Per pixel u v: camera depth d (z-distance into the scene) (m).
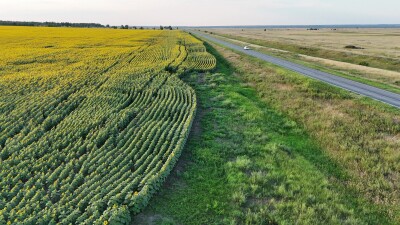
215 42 107.19
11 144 18.28
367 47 95.75
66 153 17.48
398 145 20.62
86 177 14.73
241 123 24.66
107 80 34.66
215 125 24.00
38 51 60.69
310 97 32.44
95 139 18.88
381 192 15.63
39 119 22.20
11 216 11.56
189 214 13.27
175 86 32.91
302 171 17.33
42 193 13.48
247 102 30.52
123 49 67.62
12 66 43.53
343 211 13.90
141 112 24.23
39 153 17.09
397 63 60.66
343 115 26.52
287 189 15.48
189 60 53.50
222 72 46.28
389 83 41.53
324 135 22.81
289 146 21.09
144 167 15.83
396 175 17.20
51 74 37.62
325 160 19.44
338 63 60.12
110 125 21.12
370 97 31.95
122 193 13.13
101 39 94.94
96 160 16.55
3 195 13.30
